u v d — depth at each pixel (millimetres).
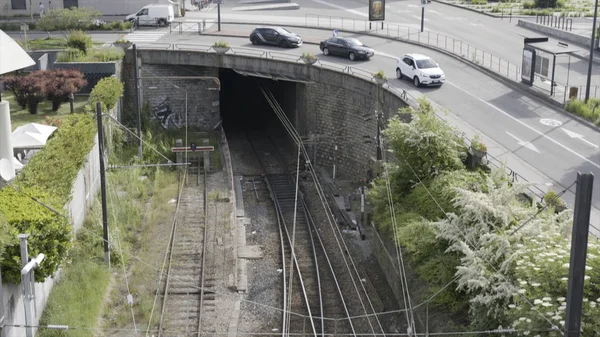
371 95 48375
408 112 38094
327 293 35000
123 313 30672
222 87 71625
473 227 27516
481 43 64750
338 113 52344
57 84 49312
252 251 39219
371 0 69500
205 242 38531
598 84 52438
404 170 35719
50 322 28094
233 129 64625
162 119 60375
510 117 45312
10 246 25234
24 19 75250
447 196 31312
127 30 70625
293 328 31797
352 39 59625
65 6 76000
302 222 43938
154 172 48969
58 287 30828
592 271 21656
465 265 25625
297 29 71938
